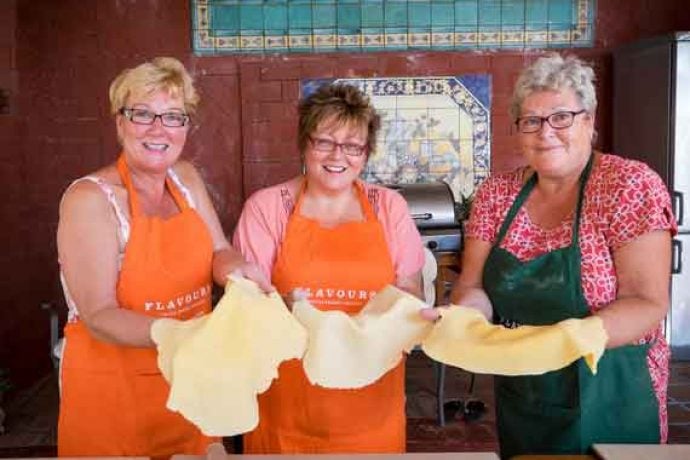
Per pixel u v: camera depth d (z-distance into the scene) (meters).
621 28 4.47
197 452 1.85
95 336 1.62
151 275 1.71
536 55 4.45
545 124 1.62
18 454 3.26
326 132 1.81
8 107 4.07
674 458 1.44
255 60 4.40
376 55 4.41
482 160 4.48
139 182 1.78
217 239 1.94
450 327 1.49
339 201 1.93
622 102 4.41
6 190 3.99
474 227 1.88
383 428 1.89
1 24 4.05
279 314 1.42
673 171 3.99
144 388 1.76
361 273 1.85
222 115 4.44
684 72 3.93
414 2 4.39
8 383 3.82
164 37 4.36
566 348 1.37
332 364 1.46
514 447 1.86
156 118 1.68
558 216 1.73
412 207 3.76
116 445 1.77
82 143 4.38
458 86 4.44
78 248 1.62
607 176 1.64
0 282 3.87
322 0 4.38
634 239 1.58
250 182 4.46
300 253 1.87
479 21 4.41
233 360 1.31
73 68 4.34
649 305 1.55
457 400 3.77
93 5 4.32
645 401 1.69
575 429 1.71
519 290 1.72
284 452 1.89
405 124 4.47
